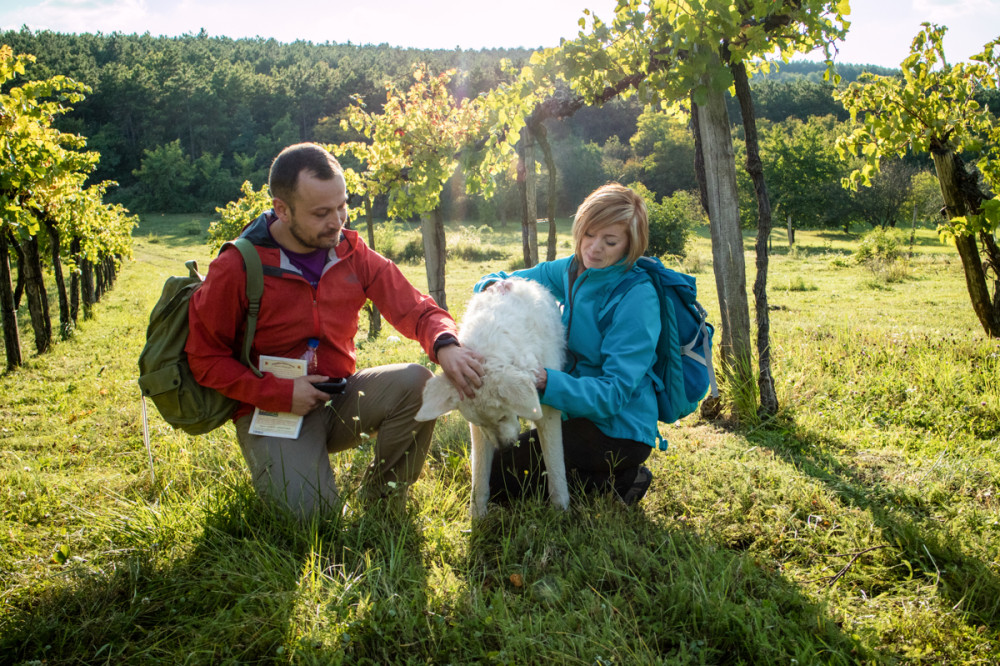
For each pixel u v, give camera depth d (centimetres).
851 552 264
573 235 301
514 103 567
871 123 726
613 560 257
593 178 6944
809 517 291
